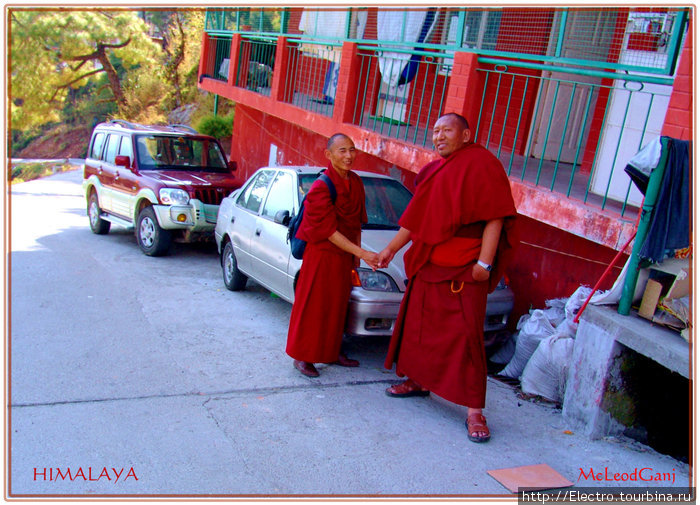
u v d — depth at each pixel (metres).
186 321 6.76
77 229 12.76
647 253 4.16
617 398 4.41
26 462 3.83
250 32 13.16
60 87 27.73
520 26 7.84
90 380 5.08
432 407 4.88
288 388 5.08
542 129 8.57
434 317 4.43
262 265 7.04
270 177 7.45
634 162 4.18
